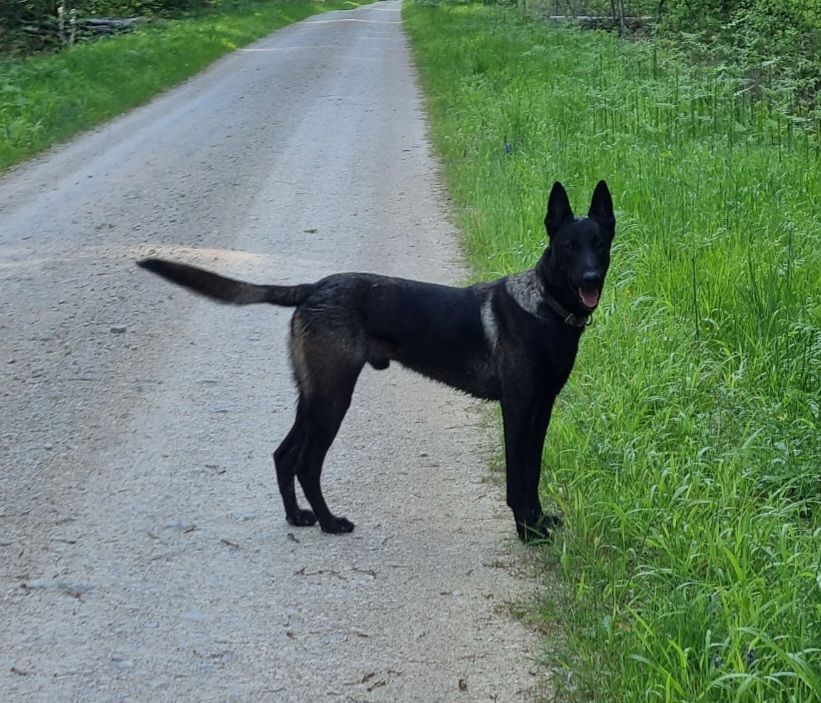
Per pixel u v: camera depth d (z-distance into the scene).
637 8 23.38
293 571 4.53
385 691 3.72
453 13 32.53
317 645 3.99
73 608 4.21
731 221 8.43
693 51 16.83
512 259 8.16
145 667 3.84
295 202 11.15
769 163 10.45
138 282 8.59
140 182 12.14
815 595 3.87
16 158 13.42
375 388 6.60
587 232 4.65
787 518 4.76
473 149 12.91
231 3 35.62
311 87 19.22
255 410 6.23
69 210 11.00
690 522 4.51
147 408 6.25
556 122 13.11
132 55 20.88
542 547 4.71
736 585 3.88
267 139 14.46
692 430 5.42
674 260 7.70
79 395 6.42
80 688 3.71
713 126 12.35
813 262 7.59
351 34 30.42
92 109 16.31
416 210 10.80
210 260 9.08
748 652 3.50
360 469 5.52
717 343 6.53
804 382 5.98
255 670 3.83
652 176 9.70
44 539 4.75
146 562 4.58
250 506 5.12
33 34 24.78
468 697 3.69
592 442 5.38
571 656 3.86
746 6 18.56
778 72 14.48
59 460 5.56
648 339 6.39
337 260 9.08
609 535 4.67
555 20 25.77
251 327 7.65
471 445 5.80
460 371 4.91
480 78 17.98
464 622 4.15
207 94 18.56
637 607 4.14
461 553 4.71
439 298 4.91
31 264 9.18
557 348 4.71
